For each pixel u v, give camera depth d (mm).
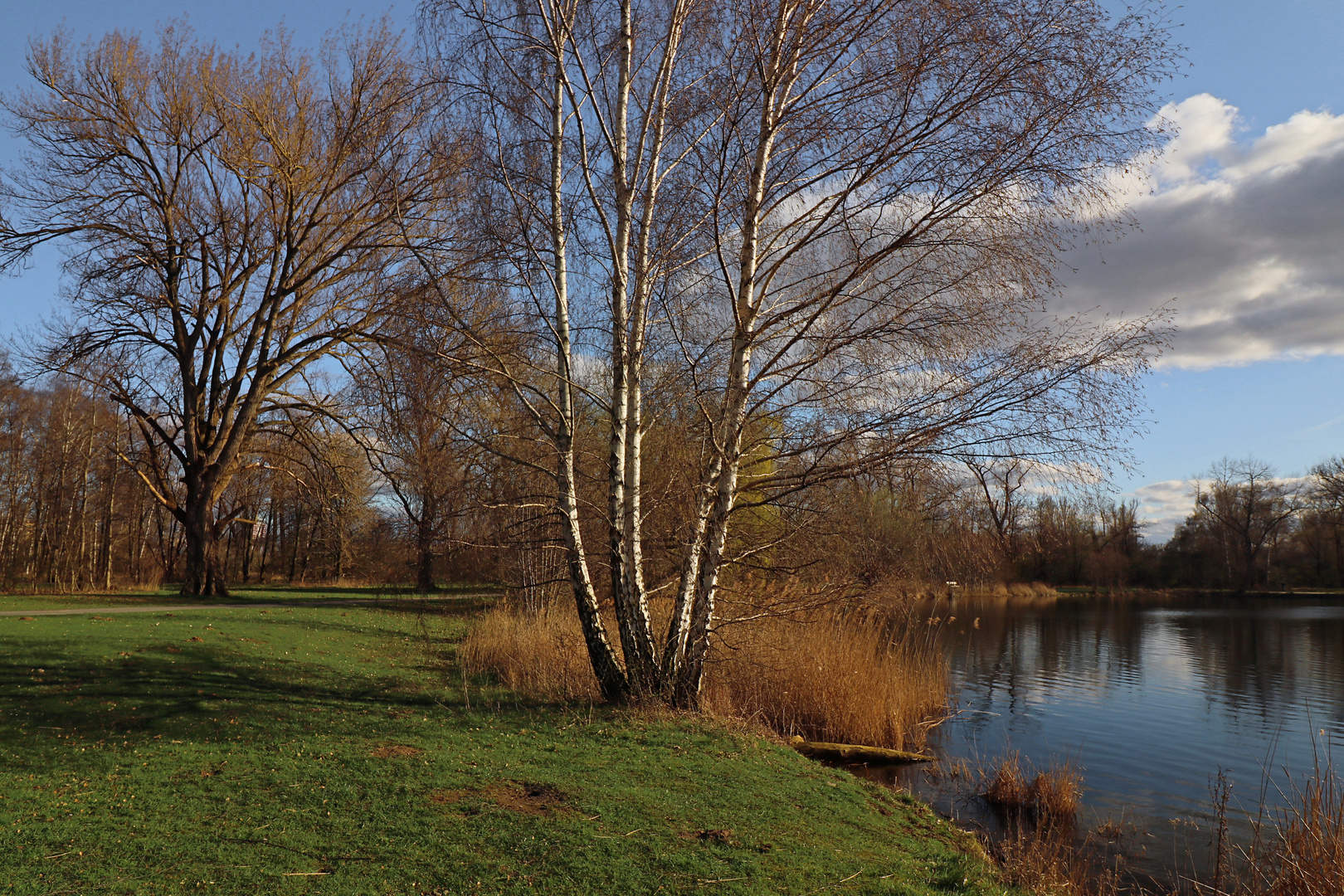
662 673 9805
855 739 12117
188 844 5164
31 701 8812
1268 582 65250
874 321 8383
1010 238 7707
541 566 15258
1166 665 23438
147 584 37750
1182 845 8523
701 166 9219
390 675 12156
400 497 10281
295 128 23641
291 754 7305
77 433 36781
